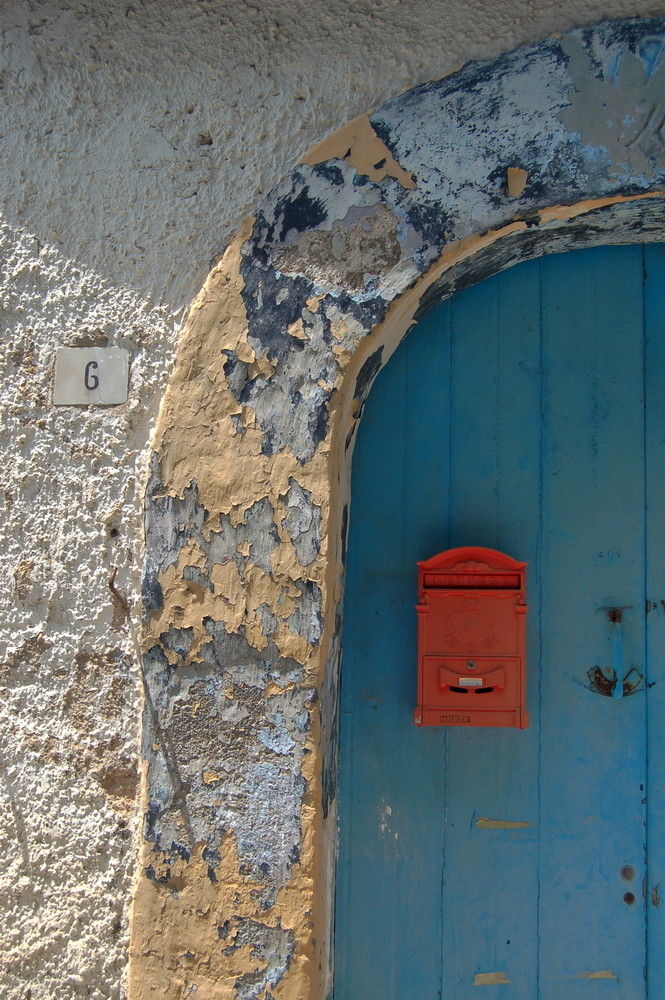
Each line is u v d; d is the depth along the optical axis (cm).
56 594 188
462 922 194
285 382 178
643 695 196
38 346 194
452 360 207
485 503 203
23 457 192
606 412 203
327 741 178
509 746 198
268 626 174
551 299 206
